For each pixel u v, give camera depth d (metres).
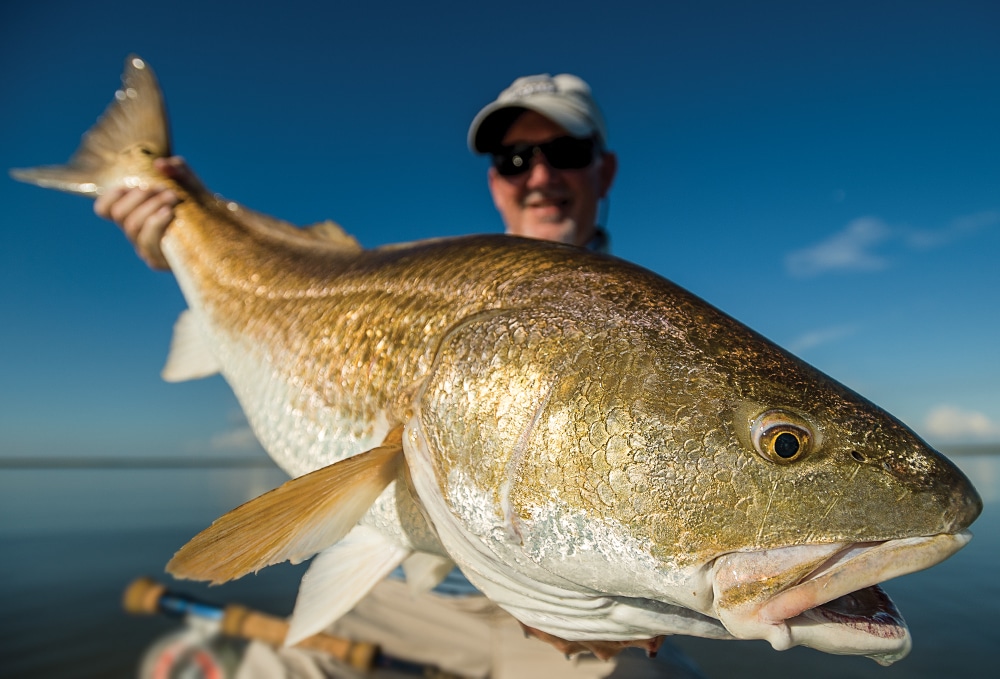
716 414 0.32
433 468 0.39
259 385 0.53
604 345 0.35
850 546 0.30
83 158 0.74
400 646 0.61
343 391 0.46
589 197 0.88
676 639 0.89
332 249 0.57
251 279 0.59
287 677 0.59
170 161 0.70
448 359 0.39
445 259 0.44
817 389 0.33
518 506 0.35
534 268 0.40
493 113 0.85
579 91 0.88
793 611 0.29
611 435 0.33
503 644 0.62
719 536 0.31
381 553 0.46
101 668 0.73
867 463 0.31
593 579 0.34
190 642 0.67
